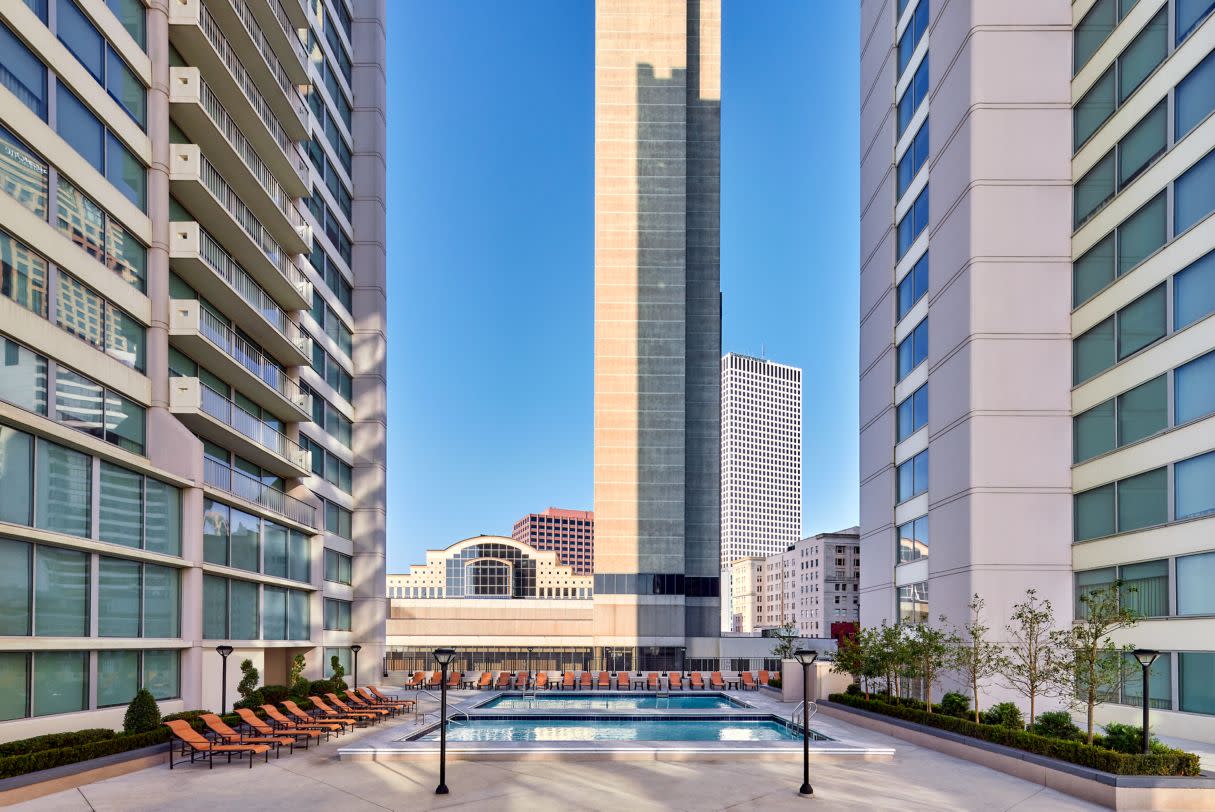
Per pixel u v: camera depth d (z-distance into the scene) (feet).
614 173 209.46
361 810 42.22
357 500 140.56
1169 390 69.15
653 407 205.16
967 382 83.61
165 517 70.90
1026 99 84.99
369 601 138.41
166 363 72.90
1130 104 75.66
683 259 208.33
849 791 47.16
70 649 57.11
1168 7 71.00
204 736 61.16
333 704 82.99
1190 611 65.98
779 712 88.94
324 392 125.29
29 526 53.62
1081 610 78.84
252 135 95.86
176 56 79.92
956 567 85.30
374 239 144.77
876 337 116.57
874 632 89.66
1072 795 46.16
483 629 192.34
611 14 212.23
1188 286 67.51
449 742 59.93
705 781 49.67
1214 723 62.75
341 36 140.26
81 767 48.01
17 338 53.31
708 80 222.89
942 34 93.40
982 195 84.33
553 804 43.60
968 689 81.00
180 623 72.95
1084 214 81.97
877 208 118.11
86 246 62.44
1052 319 82.99
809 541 533.96
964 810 42.80
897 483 108.06
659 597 197.88
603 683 129.08
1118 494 74.84
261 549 91.97
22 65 55.26
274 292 104.06
